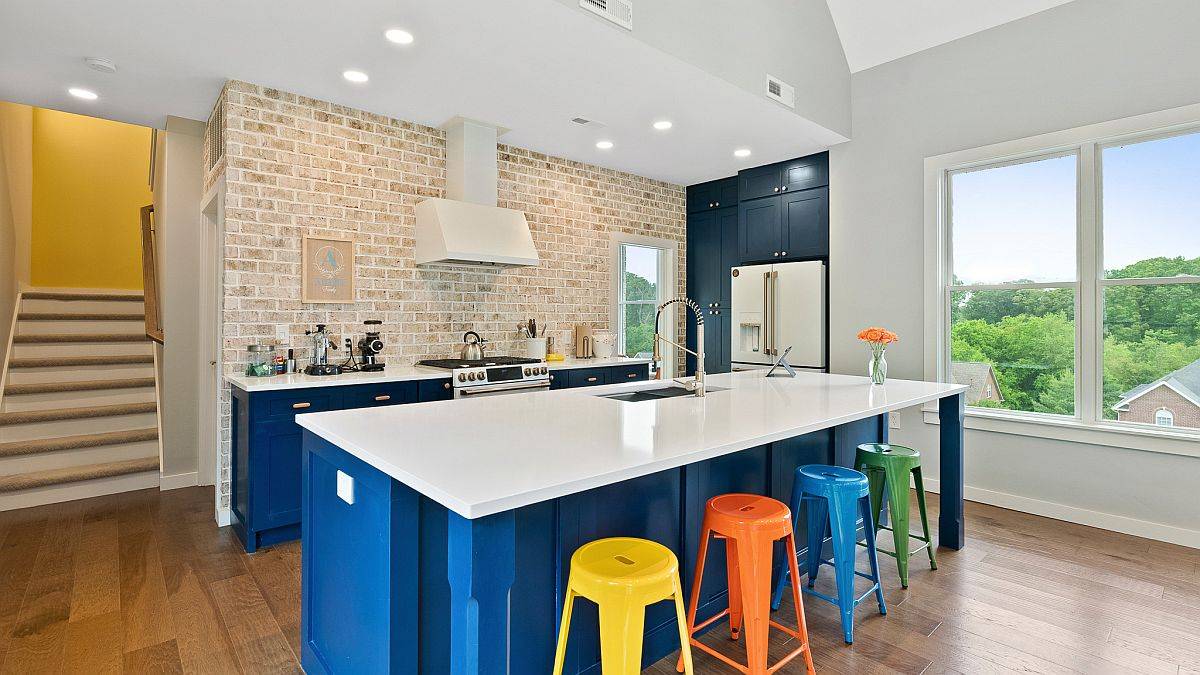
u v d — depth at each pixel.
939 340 4.19
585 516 1.82
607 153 4.98
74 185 6.22
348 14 2.65
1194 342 3.24
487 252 4.00
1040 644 2.19
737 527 1.81
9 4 2.54
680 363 6.24
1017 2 3.78
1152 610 2.45
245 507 3.11
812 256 5.00
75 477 3.87
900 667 2.04
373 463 1.49
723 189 5.92
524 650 1.68
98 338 5.08
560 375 4.49
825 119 4.32
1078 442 3.55
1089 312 3.55
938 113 4.18
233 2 2.53
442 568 1.55
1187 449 3.16
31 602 2.49
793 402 2.51
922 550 3.12
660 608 2.07
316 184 3.71
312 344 3.72
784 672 1.99
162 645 2.17
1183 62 3.22
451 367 3.78
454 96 3.64
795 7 4.03
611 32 2.83
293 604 2.50
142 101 3.72
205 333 4.19
